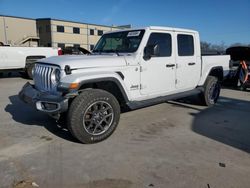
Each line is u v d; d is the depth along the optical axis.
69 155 3.58
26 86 4.64
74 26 48.78
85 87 4.21
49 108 3.77
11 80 11.36
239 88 9.41
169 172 3.13
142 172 3.13
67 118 3.80
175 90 5.45
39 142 4.03
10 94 7.93
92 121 3.91
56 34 46.56
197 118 5.43
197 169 3.21
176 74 5.36
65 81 3.71
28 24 41.16
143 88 4.73
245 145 3.97
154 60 4.83
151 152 3.70
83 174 3.09
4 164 3.31
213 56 6.49
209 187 2.82
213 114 5.76
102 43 5.45
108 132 4.10
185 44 5.55
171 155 3.60
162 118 5.39
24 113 5.64
